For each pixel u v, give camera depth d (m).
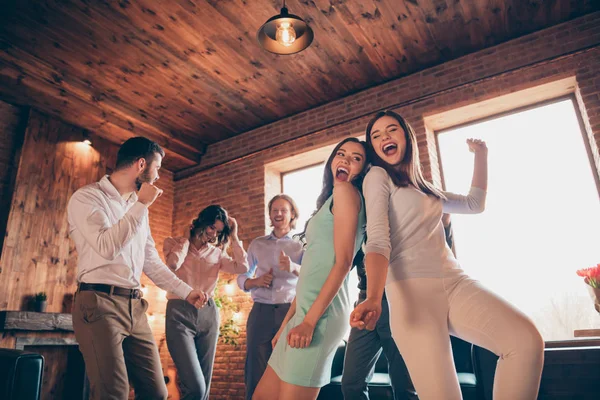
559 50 3.71
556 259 3.58
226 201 5.50
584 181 3.62
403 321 1.16
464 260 3.92
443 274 1.20
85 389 4.16
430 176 4.02
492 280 3.78
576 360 1.68
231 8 3.54
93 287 1.69
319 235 1.26
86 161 5.02
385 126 1.42
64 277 4.53
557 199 3.70
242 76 4.48
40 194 4.52
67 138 4.89
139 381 1.76
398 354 2.11
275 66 4.32
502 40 3.99
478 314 1.12
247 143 5.57
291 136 5.17
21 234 4.28
